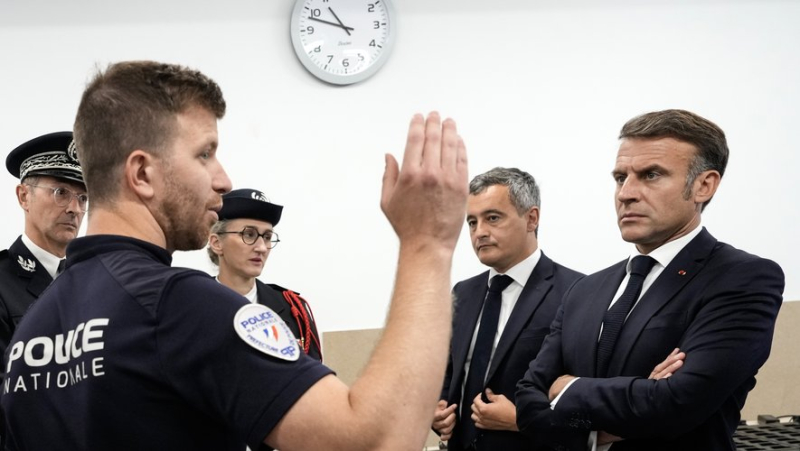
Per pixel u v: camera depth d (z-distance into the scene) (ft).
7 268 7.55
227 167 12.24
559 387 6.19
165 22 12.14
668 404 5.36
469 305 8.50
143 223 3.51
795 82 13.16
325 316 12.35
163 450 3.07
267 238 9.79
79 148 3.61
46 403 3.37
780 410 12.55
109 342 3.14
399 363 2.92
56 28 11.89
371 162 12.54
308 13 12.29
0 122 11.76
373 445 2.83
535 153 12.84
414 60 12.64
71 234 7.67
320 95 12.44
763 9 13.10
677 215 5.92
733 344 5.39
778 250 13.03
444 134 3.20
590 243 12.85
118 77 3.54
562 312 6.84
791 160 13.11
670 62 13.05
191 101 3.54
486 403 7.43
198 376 3.00
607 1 12.94
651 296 5.94
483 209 8.21
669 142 5.92
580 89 12.92
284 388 2.90
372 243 12.50
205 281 3.18
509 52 12.82
